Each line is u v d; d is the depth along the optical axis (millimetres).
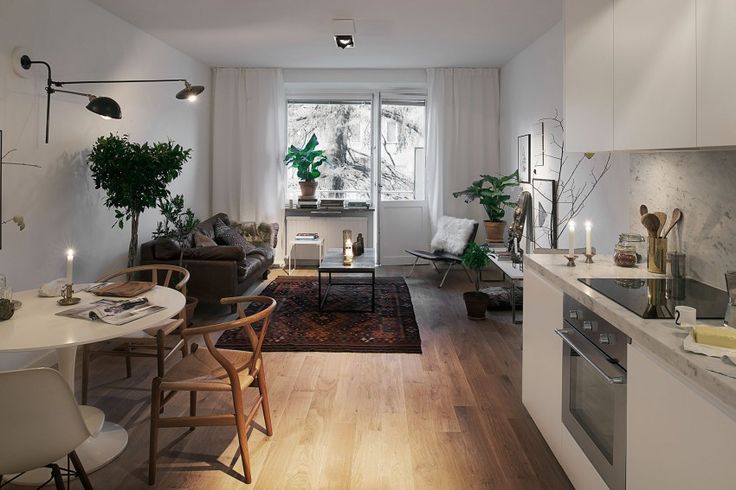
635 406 1636
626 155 3746
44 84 3857
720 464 1212
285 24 5219
